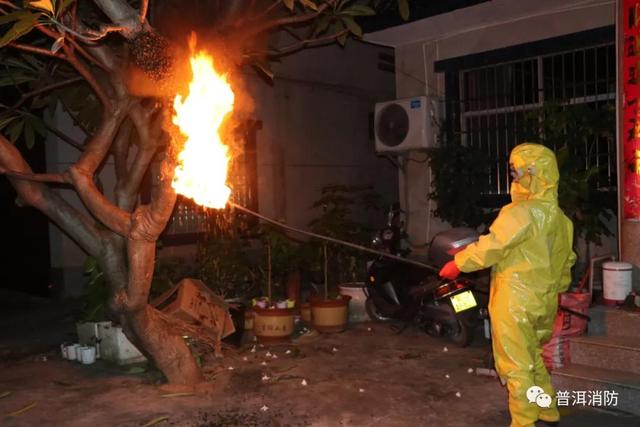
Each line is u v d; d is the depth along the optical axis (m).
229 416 4.92
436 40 9.08
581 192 6.62
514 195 4.62
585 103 7.71
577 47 7.72
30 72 6.82
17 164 5.35
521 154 4.41
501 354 4.36
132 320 5.40
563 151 6.63
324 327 7.46
